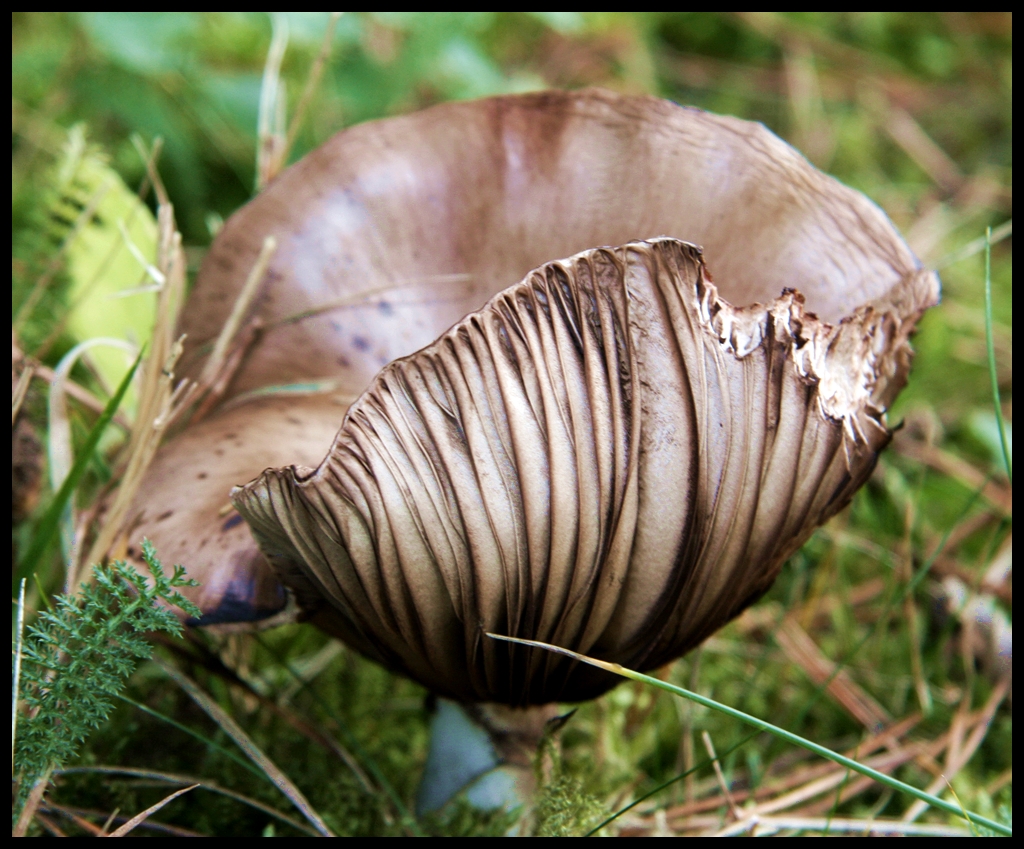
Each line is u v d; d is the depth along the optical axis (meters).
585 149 0.31
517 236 0.31
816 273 0.30
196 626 0.28
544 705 0.30
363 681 0.34
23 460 0.32
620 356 0.27
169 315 0.31
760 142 0.31
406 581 0.27
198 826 0.31
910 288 0.29
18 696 0.28
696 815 0.32
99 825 0.30
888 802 0.33
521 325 0.26
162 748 0.32
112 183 0.34
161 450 0.30
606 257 0.27
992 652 0.35
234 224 0.32
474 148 0.32
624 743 0.33
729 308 0.27
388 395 0.27
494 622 0.28
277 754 0.32
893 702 0.35
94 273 0.34
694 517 0.27
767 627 0.36
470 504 0.27
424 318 0.31
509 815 0.30
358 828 0.31
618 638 0.28
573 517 0.27
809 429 0.27
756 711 0.34
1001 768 0.33
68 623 0.28
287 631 0.34
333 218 0.32
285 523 0.27
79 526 0.30
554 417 0.27
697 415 0.27
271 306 0.32
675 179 0.31
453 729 0.31
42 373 0.32
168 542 0.29
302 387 0.31
